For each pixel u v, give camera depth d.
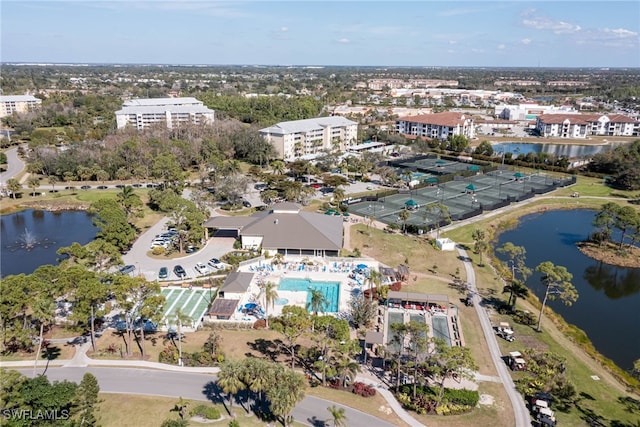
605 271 133.25
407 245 138.50
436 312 102.31
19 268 125.19
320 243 128.00
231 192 169.62
